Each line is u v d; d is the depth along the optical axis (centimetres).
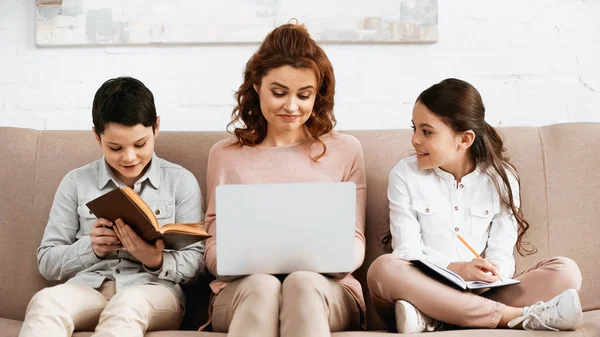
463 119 207
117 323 175
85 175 218
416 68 274
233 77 273
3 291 216
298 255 179
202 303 217
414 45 274
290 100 203
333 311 183
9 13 271
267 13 270
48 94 271
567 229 219
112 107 199
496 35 276
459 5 276
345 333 174
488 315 181
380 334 174
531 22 277
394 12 271
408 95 274
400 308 178
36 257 218
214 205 211
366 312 217
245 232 178
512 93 276
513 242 212
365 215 224
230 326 169
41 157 227
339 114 273
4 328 193
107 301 197
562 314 171
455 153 210
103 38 269
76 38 269
